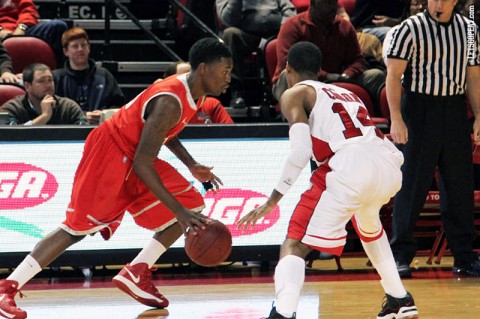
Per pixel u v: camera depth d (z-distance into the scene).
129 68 15.89
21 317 7.84
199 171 8.79
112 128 8.04
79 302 9.06
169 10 16.72
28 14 15.21
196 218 7.47
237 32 14.74
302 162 6.82
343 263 12.37
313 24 13.70
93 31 16.84
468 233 11.09
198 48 7.87
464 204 11.04
